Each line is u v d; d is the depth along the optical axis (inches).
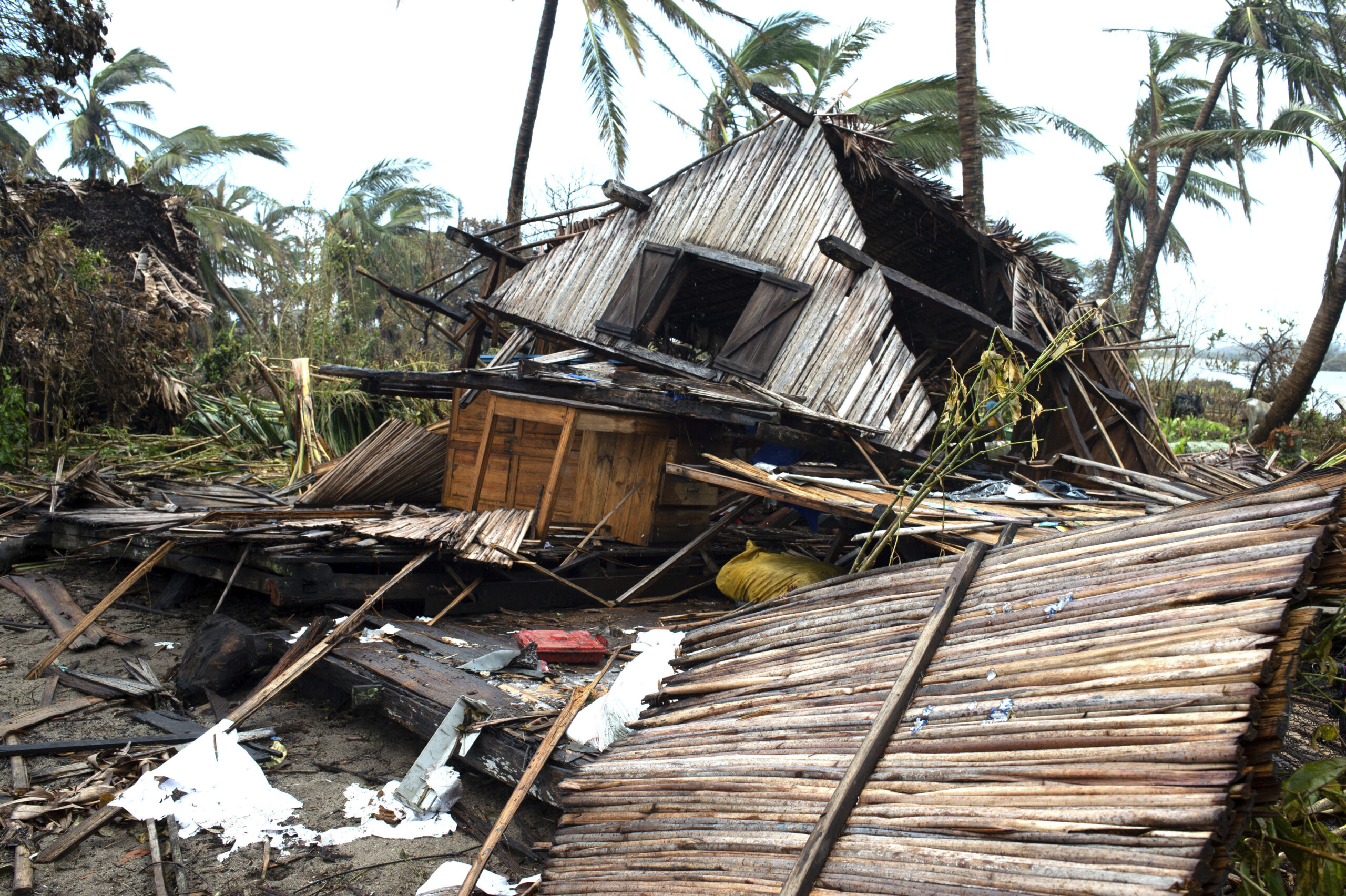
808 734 102.2
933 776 85.3
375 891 118.0
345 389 471.8
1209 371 879.7
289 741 165.2
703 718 118.8
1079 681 85.6
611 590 249.6
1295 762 137.5
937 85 674.2
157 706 177.9
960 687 95.5
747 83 633.0
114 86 1216.2
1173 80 1088.2
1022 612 101.7
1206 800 66.8
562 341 366.3
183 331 564.4
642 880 93.9
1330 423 711.7
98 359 482.3
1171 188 959.6
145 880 118.6
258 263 854.5
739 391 289.9
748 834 91.0
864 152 309.0
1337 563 85.6
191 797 136.6
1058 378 334.3
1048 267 353.1
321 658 177.3
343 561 214.4
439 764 142.3
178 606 234.7
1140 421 346.9
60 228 466.9
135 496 303.6
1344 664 117.3
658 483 266.5
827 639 120.6
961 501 216.4
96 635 206.7
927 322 415.2
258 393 605.3
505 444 286.2
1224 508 96.9
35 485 341.4
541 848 120.5
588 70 561.3
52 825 130.2
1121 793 72.1
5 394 385.4
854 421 279.4
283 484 398.3
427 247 1104.8
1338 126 668.7
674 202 356.8
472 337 404.2
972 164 487.8
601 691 155.5
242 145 1161.4
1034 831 73.2
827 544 291.3
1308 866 92.2
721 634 138.6
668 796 103.3
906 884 75.9
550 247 396.2
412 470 299.6
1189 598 86.7
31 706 172.6
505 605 231.0
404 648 185.6
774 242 322.3
